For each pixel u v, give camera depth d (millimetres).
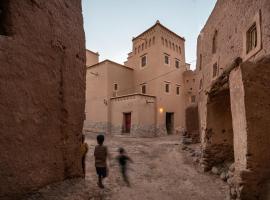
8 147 3500
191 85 26453
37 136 4109
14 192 3566
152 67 24297
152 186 6461
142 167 8805
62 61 4984
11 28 3721
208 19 11648
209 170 7844
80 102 5668
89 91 25703
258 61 4711
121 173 7699
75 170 5359
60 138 4812
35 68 4129
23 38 3895
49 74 4516
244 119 4543
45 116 4352
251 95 4547
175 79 26000
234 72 5137
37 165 4082
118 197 5297
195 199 5418
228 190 5770
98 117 24062
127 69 26156
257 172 4371
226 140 7863
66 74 5098
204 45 12406
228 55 8359
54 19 4754
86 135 18750
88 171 7441
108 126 22906
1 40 3508
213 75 10312
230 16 8242
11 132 3561
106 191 5512
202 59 12844
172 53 25859
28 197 3764
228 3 8492
